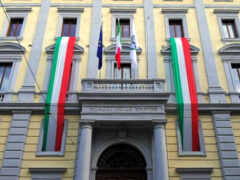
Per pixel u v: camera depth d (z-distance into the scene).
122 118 11.20
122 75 13.91
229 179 10.79
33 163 11.38
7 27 15.34
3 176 10.92
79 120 11.77
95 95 11.48
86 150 10.55
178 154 11.50
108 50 14.25
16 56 14.17
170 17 15.67
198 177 11.04
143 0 16.33
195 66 13.84
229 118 12.19
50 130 11.84
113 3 16.23
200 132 12.03
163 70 13.73
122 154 12.45
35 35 14.89
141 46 14.56
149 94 11.46
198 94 12.90
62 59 13.43
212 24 15.36
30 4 16.16
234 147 11.50
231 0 16.28
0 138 11.95
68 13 15.80
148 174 11.38
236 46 14.28
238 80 13.73
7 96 12.91
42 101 12.81
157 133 10.97
